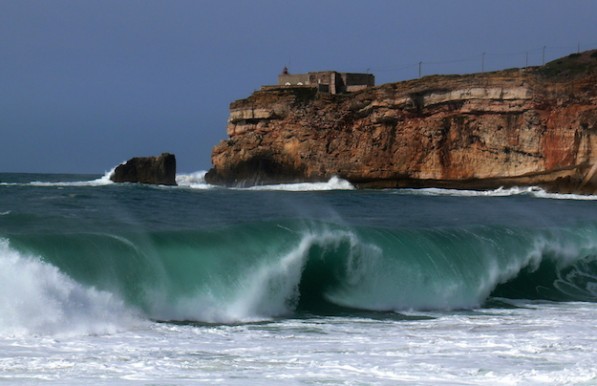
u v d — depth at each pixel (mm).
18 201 106062
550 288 72625
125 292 52344
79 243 53031
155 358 41250
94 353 41906
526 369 40094
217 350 43750
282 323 53906
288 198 144250
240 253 58406
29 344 43250
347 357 42469
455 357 42750
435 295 64688
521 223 85250
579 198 199500
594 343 46562
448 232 70625
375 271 63438
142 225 71875
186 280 55281
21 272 48781
